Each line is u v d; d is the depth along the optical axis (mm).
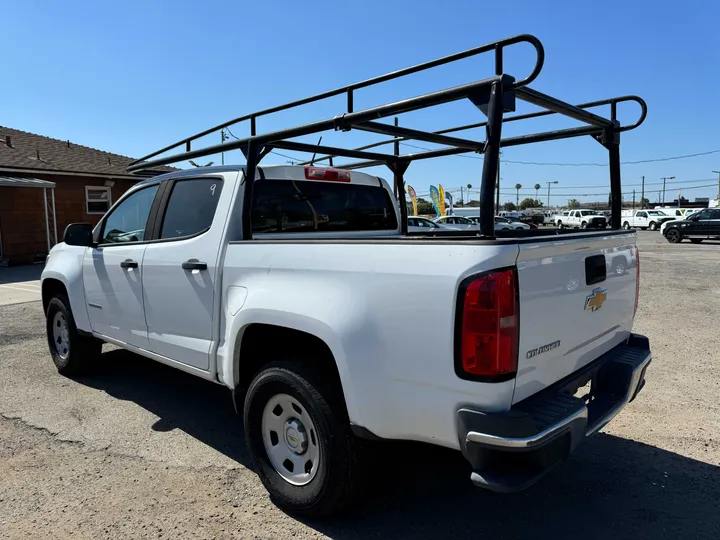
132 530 2832
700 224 25625
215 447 3818
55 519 2928
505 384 2211
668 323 7566
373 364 2488
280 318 2842
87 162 20688
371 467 2785
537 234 3441
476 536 2764
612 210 3670
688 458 3592
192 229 3705
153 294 3920
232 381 3291
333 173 4266
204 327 3496
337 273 2660
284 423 3029
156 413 4438
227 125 3709
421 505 3061
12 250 17672
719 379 5125
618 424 4145
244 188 3436
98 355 5328
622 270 3225
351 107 2922
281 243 2965
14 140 20609
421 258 2336
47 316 5555
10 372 5559
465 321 2186
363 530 2828
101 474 3426
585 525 2857
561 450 2289
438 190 34062
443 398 2307
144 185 4352
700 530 2805
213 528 2852
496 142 2287
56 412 4449
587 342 2861
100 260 4527
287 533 2811
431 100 2477
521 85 2271
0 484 3297
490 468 2246
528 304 2295
